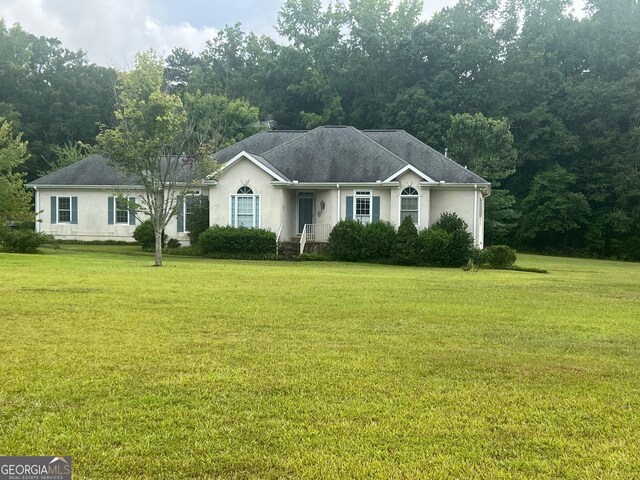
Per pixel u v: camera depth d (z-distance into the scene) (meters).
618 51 49.94
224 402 4.93
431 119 48.88
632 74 47.19
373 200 27.06
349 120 57.94
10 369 5.72
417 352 6.85
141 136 19.88
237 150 31.89
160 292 11.53
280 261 24.52
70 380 5.42
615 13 51.84
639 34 49.88
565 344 7.57
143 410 4.69
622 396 5.33
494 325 8.84
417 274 18.61
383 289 13.27
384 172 27.19
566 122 49.75
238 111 46.66
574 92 48.75
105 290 11.58
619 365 6.48
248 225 26.98
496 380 5.77
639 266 33.91
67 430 4.25
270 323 8.49
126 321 8.37
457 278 17.27
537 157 48.31
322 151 28.97
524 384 5.66
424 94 49.75
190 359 6.27
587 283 16.81
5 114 50.38
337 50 61.22
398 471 3.72
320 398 5.09
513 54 51.81
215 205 27.11
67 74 59.69
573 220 46.59
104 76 57.59
